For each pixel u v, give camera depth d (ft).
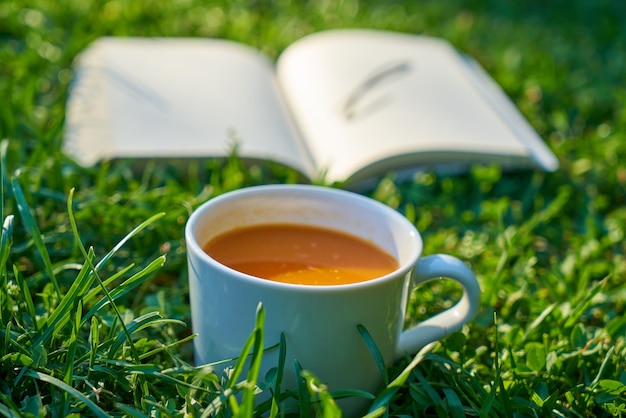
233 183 2.08
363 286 1.47
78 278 1.53
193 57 2.52
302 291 1.45
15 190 1.56
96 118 2.19
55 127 2.08
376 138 2.20
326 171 2.08
